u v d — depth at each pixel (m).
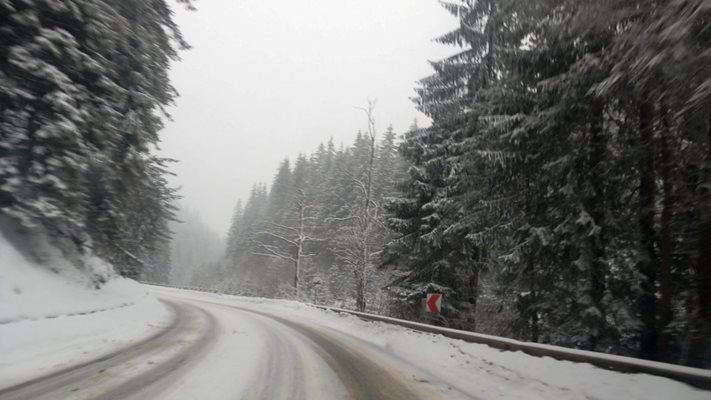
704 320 7.38
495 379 6.64
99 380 5.38
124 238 18.72
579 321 9.25
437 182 17.36
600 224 9.15
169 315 15.04
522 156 10.24
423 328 10.46
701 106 5.61
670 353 8.25
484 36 14.12
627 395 4.93
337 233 41.94
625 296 9.08
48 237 11.77
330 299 34.31
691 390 4.56
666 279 8.22
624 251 9.30
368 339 11.94
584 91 8.44
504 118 10.10
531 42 9.67
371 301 28.58
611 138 9.49
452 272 16.86
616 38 6.98
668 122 7.28
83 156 10.79
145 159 14.80
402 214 18.25
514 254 10.43
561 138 9.70
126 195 14.77
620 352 8.88
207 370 6.30
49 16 10.27
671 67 5.38
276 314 19.17
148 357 7.05
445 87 15.58
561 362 6.14
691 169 7.63
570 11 8.02
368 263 24.08
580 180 9.48
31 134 9.95
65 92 10.11
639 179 9.26
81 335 8.53
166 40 15.72
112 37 11.69
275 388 5.54
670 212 8.13
